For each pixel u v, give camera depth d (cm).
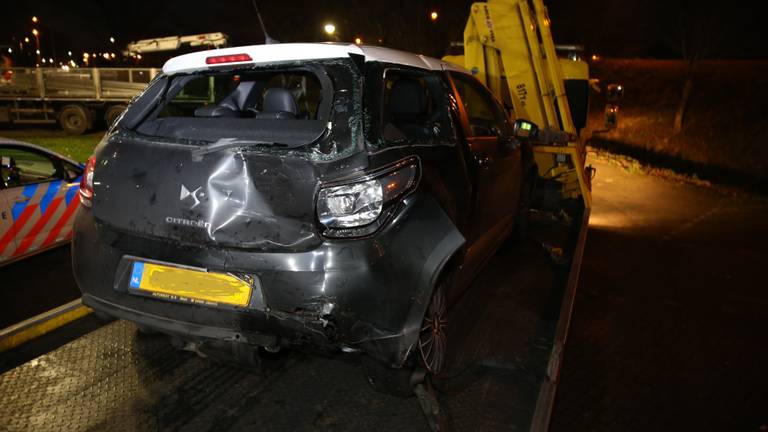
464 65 841
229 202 233
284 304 231
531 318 407
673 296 539
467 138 352
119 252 254
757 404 337
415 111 352
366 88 257
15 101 1855
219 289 236
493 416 283
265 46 275
